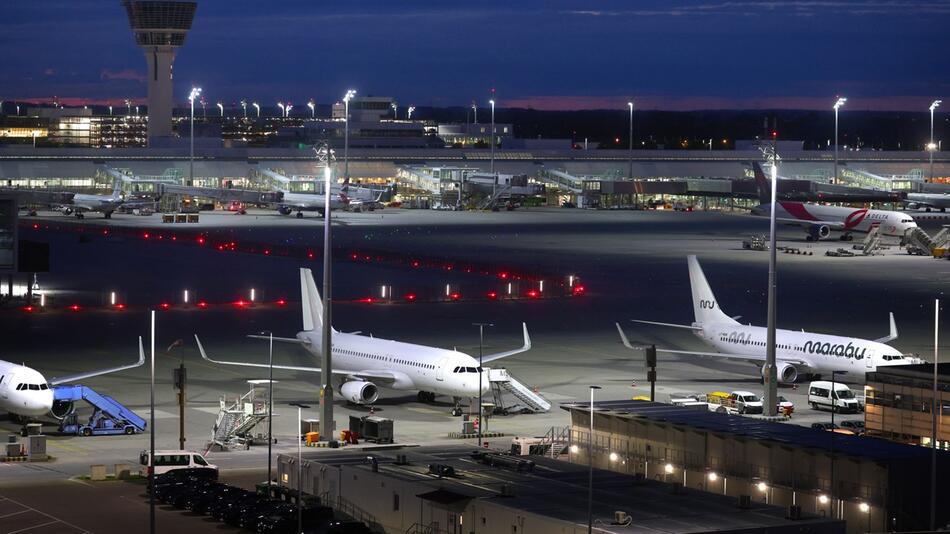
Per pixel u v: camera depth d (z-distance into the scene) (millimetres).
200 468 91812
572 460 95688
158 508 84000
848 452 77625
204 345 156875
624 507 71938
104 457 99750
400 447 92812
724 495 75938
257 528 78000
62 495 87188
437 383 116688
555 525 68500
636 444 90750
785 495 80438
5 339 160000
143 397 124750
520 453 98688
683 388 130375
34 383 107062
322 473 83625
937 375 90375
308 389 130250
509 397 124250
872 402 95625
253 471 95062
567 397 125312
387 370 121500
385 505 78875
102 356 148250
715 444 85125
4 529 78438
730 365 145375
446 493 75062
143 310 187500
